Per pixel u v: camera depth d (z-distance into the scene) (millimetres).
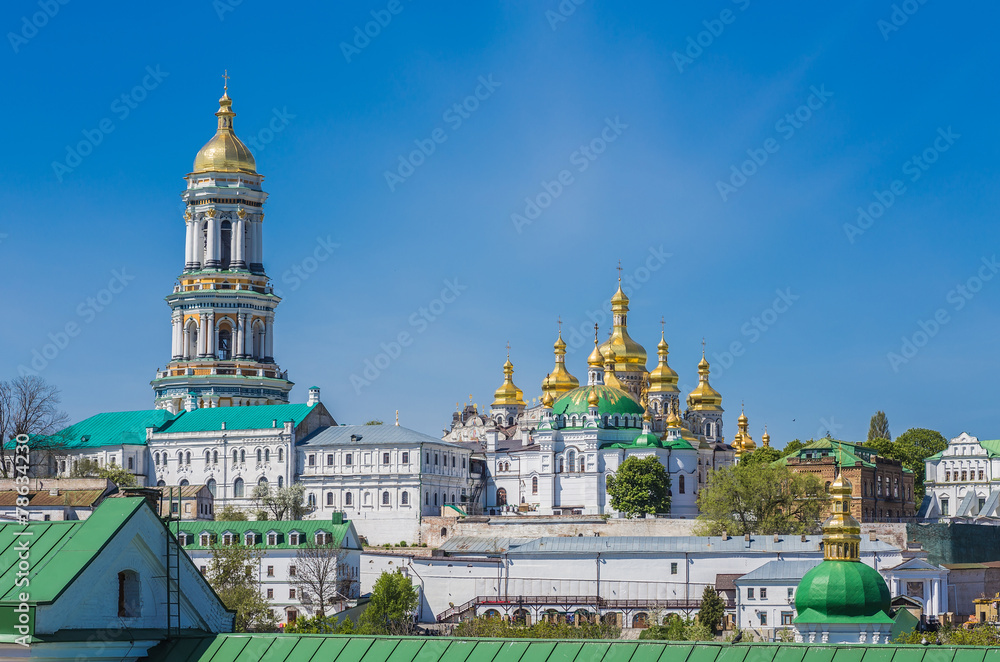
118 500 58031
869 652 51969
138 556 57469
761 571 196250
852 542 113250
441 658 54469
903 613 136875
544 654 53969
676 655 53094
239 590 187500
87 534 56062
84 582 54500
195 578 60156
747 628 193375
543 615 194375
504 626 164750
